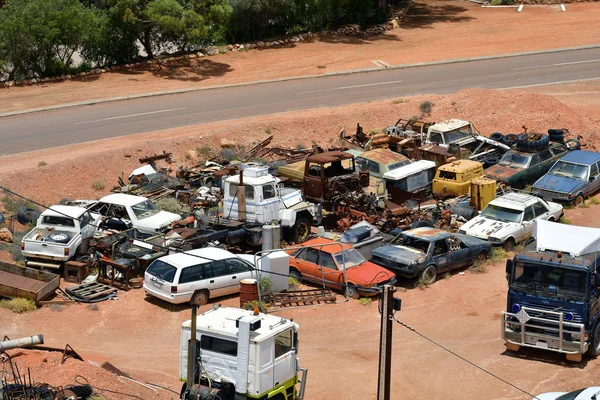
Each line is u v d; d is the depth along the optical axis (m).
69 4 52.19
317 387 19.77
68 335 22.39
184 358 17.11
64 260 26.19
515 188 34.94
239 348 16.48
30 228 30.03
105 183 34.78
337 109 45.28
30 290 24.12
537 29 66.88
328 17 65.81
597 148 41.72
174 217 29.19
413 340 22.81
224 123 42.34
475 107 44.97
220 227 28.66
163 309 24.27
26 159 35.94
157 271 24.28
